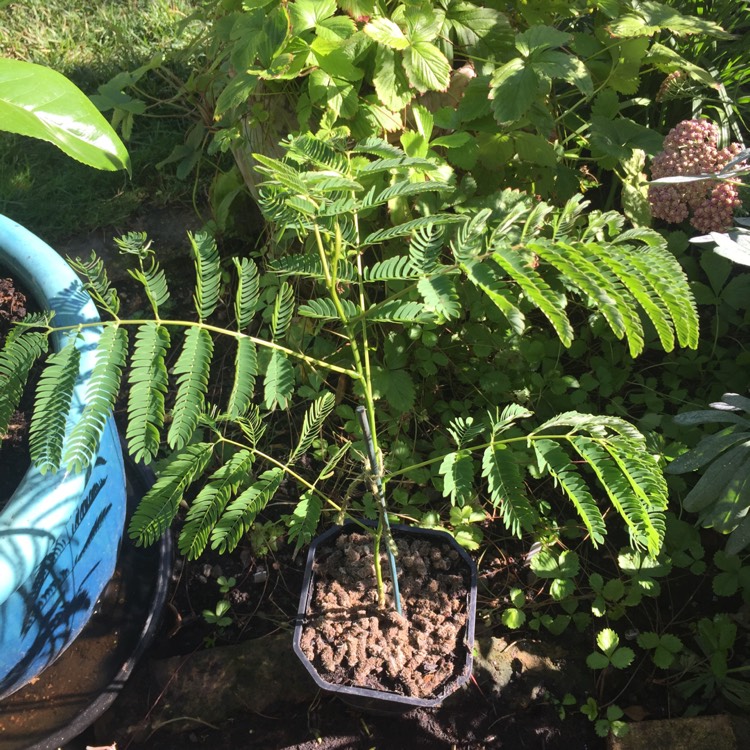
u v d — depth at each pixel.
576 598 0.77
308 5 0.71
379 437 0.87
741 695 0.70
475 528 0.79
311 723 0.72
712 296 0.87
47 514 0.56
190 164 1.01
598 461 0.49
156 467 0.87
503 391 0.84
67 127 0.41
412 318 0.48
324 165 0.53
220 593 0.80
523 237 0.44
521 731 0.71
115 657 0.77
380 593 0.64
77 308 0.63
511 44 0.82
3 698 0.70
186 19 0.98
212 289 0.49
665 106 0.98
